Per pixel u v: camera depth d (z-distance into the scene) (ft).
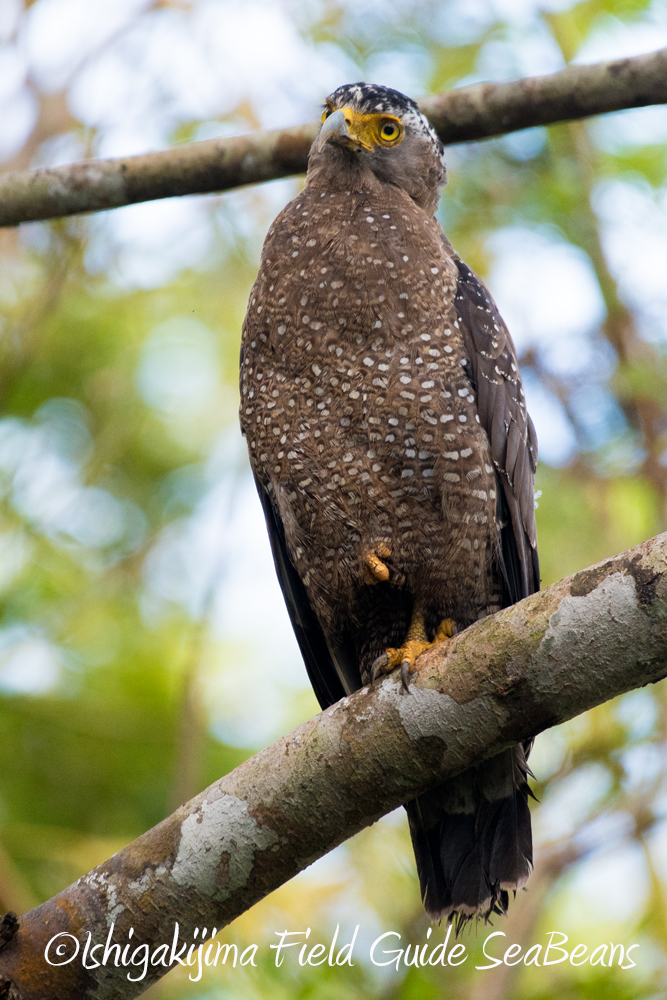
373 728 20.26
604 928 38.58
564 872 35.96
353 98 30.76
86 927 20.48
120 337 47.09
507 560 28.25
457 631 28.07
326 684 30.53
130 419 45.65
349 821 20.53
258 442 27.71
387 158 30.22
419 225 28.30
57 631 43.34
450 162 43.47
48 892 37.06
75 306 46.73
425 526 26.73
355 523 26.86
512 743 20.03
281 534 29.32
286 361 27.02
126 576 44.52
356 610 28.27
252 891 20.62
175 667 43.14
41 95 39.78
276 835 20.45
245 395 28.04
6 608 42.86
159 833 20.90
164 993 33.78
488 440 27.45
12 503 44.34
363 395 26.32
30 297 44.29
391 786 20.34
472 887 25.29
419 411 26.22
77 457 45.50
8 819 39.01
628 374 39.63
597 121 42.73
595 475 40.73
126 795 39.96
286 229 28.45
